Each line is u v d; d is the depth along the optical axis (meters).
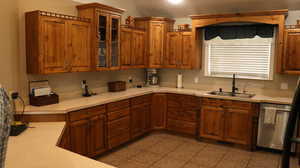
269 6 4.24
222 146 4.33
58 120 3.06
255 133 4.09
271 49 4.47
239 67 4.82
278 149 3.96
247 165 3.58
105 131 3.80
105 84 4.65
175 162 3.66
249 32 4.57
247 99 4.06
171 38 5.06
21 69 3.28
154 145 4.34
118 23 4.30
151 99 4.92
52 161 1.70
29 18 3.21
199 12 4.92
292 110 0.89
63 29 3.41
